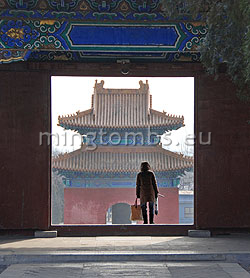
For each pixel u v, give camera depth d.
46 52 13.17
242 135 13.32
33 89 13.14
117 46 11.70
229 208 13.23
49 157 13.13
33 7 11.49
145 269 9.18
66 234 12.98
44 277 8.59
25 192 13.03
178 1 9.20
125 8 11.62
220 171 13.27
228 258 10.05
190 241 11.97
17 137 13.08
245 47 7.86
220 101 13.31
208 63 9.88
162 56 13.32
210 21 9.23
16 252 10.24
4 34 11.48
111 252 10.22
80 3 11.54
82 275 8.73
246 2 7.62
